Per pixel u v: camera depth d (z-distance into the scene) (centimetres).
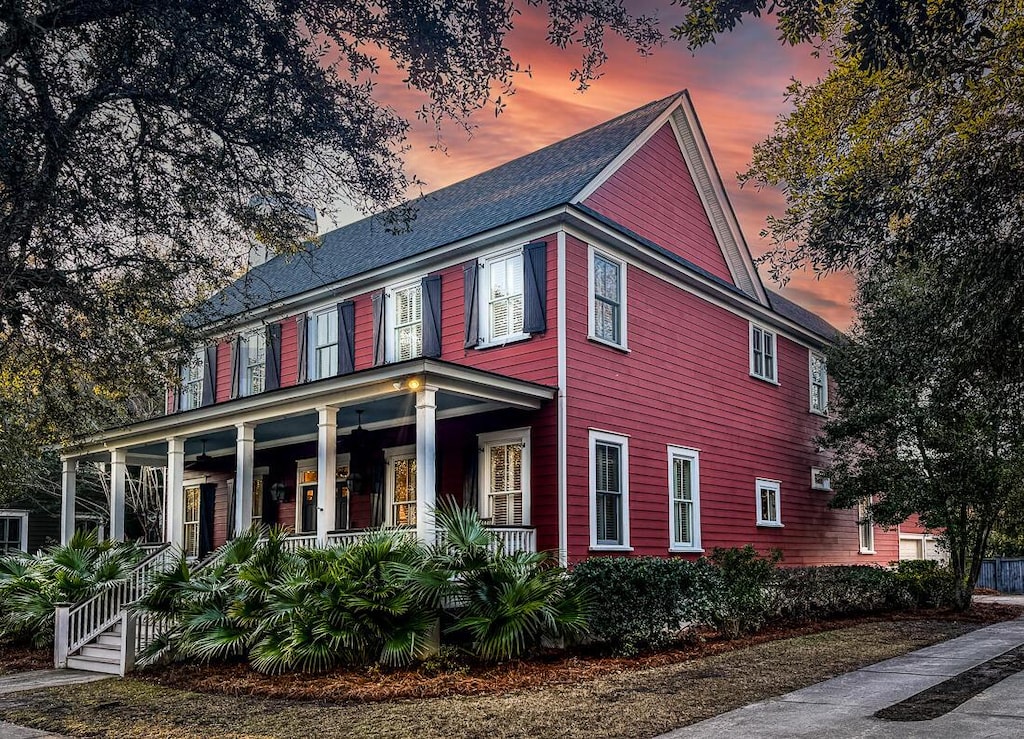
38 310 754
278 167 841
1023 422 1055
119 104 742
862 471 2039
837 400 2430
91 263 774
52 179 667
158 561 1530
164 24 694
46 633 1494
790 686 944
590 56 835
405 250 1828
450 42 788
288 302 2002
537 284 1526
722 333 1950
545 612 1113
